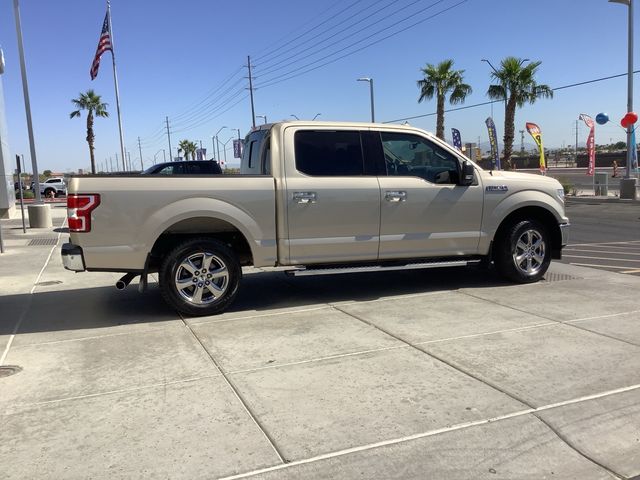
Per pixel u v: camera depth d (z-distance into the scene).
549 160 99.75
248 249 6.59
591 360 4.66
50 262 10.59
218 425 3.62
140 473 3.10
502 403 3.88
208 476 3.07
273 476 3.06
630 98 24.00
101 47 28.53
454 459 3.22
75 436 3.51
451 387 4.14
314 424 3.62
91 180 5.76
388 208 6.70
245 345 5.18
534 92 32.62
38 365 4.77
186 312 6.11
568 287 7.39
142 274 6.01
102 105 57.38
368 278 8.23
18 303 7.12
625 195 24.48
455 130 34.62
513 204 7.30
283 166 6.34
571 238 13.32
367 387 4.17
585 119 32.06
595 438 3.45
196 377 4.43
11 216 22.86
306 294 7.25
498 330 5.49
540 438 3.44
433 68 38.03
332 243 6.52
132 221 5.83
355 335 5.41
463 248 7.18
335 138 6.59
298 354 4.91
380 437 3.45
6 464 3.21
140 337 5.50
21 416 3.80
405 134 6.92
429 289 7.40
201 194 6.02
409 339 5.25
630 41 23.48
